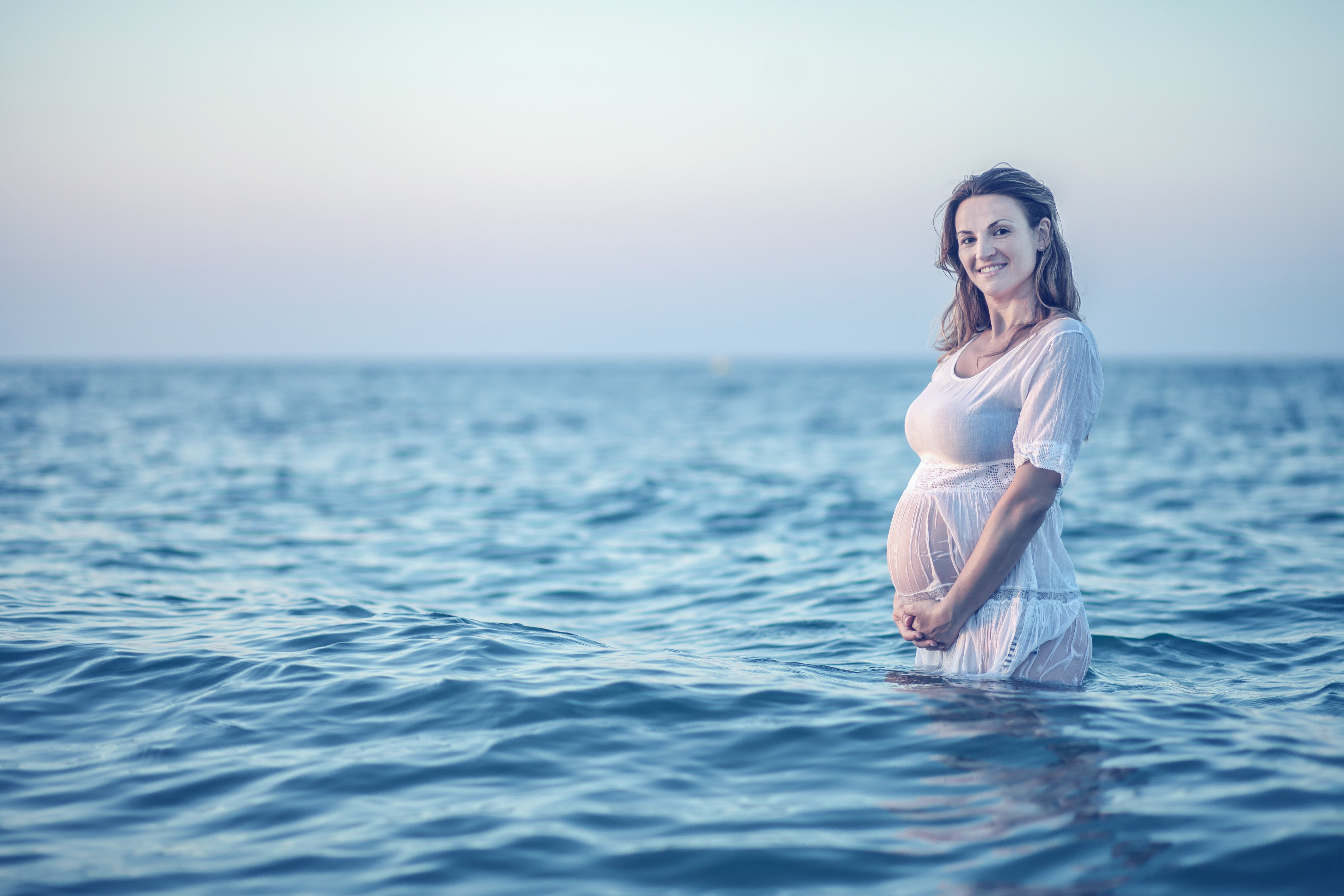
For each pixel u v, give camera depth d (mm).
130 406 39438
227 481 13656
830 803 2160
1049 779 2225
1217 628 4555
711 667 3354
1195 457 16953
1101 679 3389
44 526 9078
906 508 2971
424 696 2947
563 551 8016
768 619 4996
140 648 3652
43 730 2754
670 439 23781
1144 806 2061
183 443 21172
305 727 2725
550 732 2631
